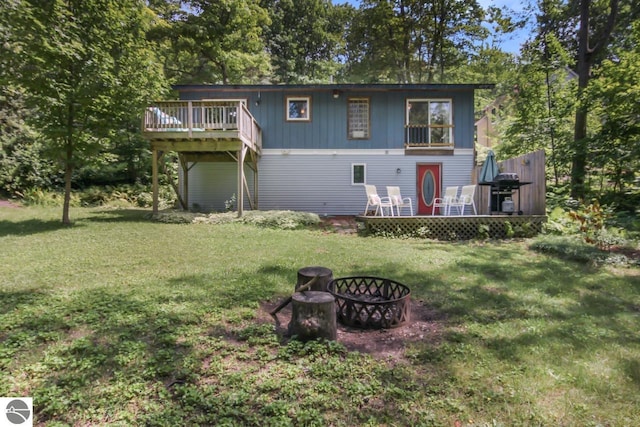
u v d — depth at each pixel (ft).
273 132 41.29
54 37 24.99
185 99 41.14
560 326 10.61
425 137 41.47
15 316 10.57
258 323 10.77
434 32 72.64
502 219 27.78
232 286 14.06
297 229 30.35
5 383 7.27
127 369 7.87
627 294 13.74
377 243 24.56
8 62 25.11
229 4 60.08
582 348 9.14
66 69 26.96
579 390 7.32
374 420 6.44
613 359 8.59
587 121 42.50
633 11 43.32
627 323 10.87
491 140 81.92
